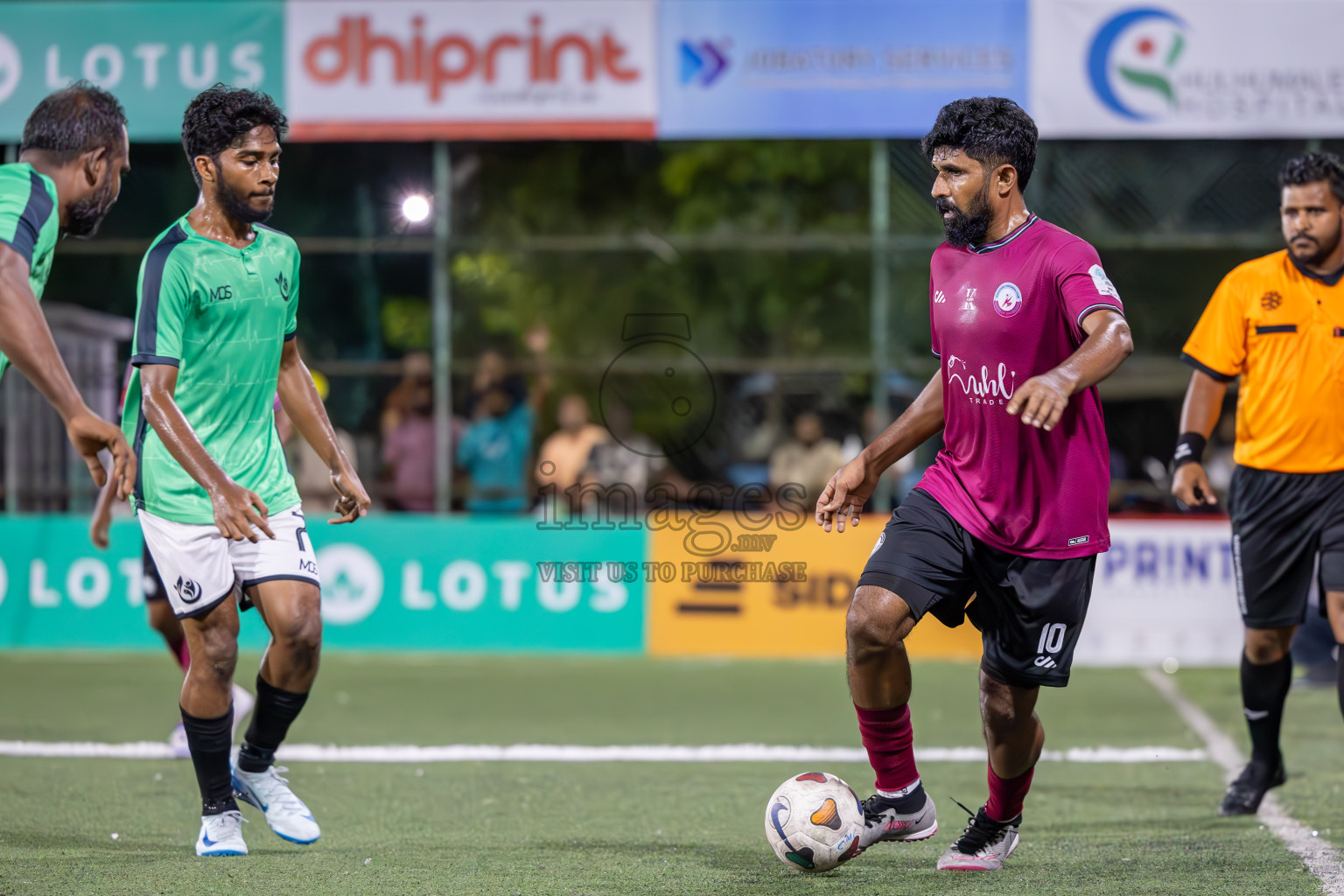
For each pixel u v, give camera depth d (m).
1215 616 27.53
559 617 28.45
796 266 45.78
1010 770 12.05
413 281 35.38
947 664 27.00
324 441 13.38
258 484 12.80
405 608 28.58
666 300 45.75
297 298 13.16
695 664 27.14
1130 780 16.91
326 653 28.44
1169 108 27.53
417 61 28.11
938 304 11.70
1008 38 27.55
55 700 22.83
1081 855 13.01
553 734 20.16
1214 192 31.28
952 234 11.48
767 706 22.53
